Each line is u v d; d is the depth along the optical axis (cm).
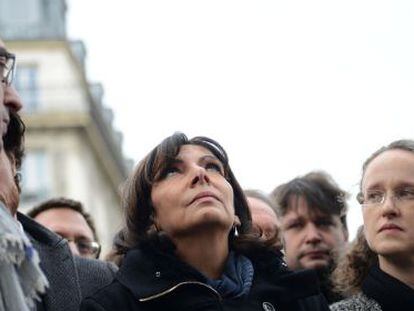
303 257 625
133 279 430
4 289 371
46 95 3262
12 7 3334
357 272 525
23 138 441
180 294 425
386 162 494
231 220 443
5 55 414
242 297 434
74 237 632
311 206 627
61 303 459
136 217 453
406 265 491
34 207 650
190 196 438
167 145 450
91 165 3406
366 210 496
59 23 3319
